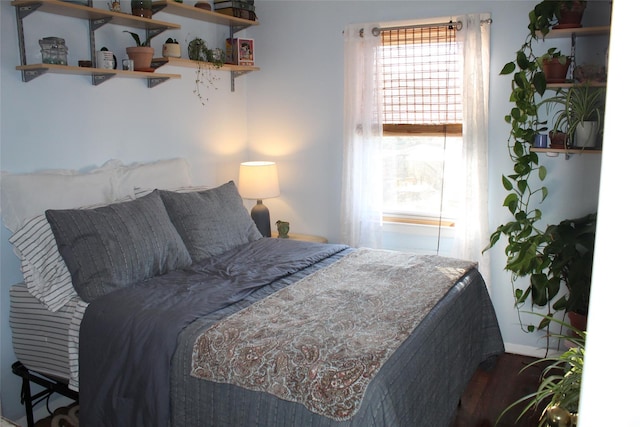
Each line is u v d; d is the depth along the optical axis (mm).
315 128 3986
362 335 1920
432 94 3523
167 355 1962
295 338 1875
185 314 2080
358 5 3678
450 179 3697
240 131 4160
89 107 2955
